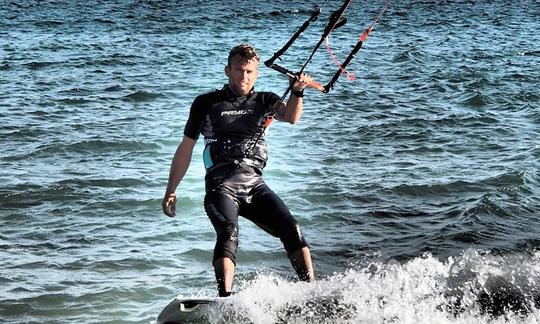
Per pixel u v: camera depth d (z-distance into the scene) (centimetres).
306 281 2166
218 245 2144
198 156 4375
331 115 5775
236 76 2242
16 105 6056
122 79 7488
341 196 3781
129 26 12325
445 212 3597
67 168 4206
